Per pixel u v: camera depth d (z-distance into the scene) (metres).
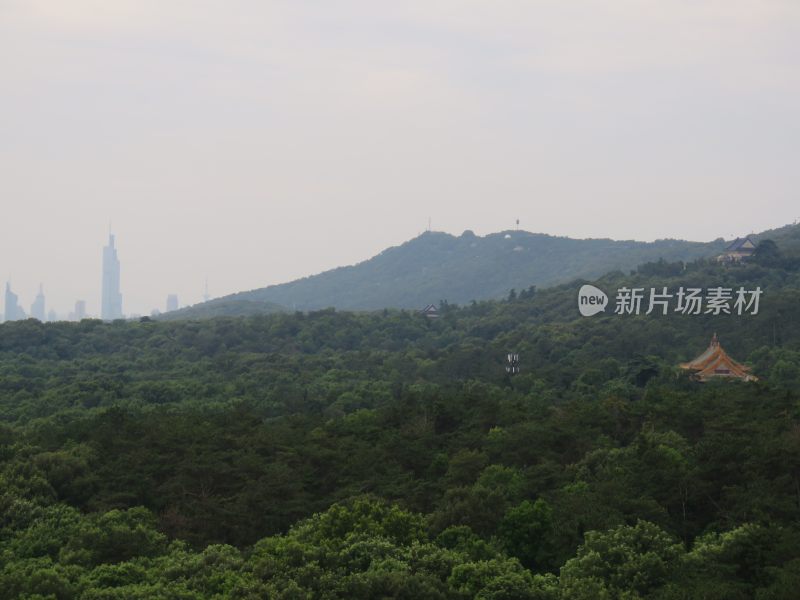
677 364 140.38
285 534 74.62
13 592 56.78
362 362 172.75
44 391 138.62
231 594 54.25
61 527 70.50
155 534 69.62
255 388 145.00
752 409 92.12
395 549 60.00
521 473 79.81
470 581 55.94
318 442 91.69
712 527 68.62
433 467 87.25
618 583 56.69
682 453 81.06
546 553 65.56
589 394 121.12
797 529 63.47
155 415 104.31
